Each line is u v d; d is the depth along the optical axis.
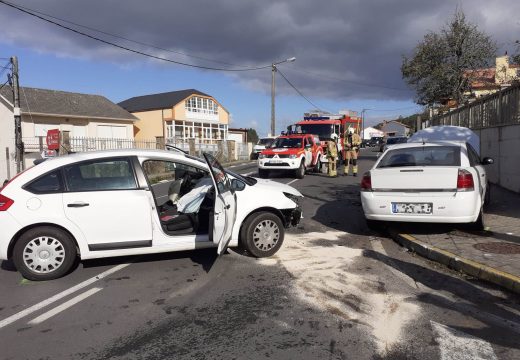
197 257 6.23
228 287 5.04
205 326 4.05
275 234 6.21
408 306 4.45
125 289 5.04
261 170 17.47
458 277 5.33
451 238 6.70
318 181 16.20
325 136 21.53
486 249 6.00
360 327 3.98
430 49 25.77
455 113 19.84
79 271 5.71
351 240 7.22
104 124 35.34
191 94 46.66
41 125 31.02
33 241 5.34
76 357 3.52
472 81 25.47
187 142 32.56
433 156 7.31
